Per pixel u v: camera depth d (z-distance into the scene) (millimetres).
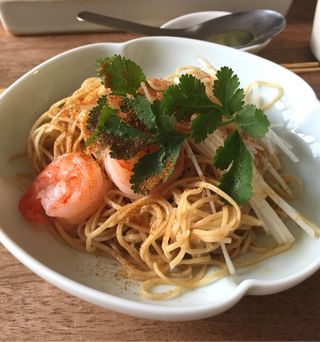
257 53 276
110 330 160
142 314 138
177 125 171
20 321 161
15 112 199
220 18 275
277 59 275
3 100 193
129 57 226
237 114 172
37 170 199
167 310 136
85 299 143
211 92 187
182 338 159
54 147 197
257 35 269
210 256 176
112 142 162
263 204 182
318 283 174
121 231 179
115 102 171
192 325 162
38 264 145
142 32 273
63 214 173
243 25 273
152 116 161
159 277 171
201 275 172
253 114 169
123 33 293
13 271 175
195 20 284
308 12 313
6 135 194
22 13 275
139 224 182
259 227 188
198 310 137
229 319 164
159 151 163
